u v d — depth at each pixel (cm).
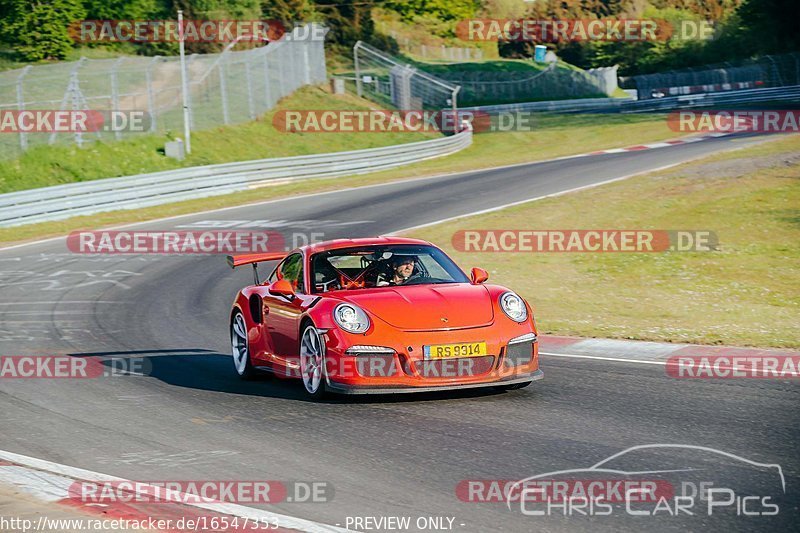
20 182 9725
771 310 4109
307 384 2552
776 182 7056
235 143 12450
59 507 1612
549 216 6844
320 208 8194
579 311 4197
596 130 14862
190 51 17425
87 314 4466
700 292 4569
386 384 2325
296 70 15312
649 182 7838
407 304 2442
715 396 2350
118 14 17212
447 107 18950
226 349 3631
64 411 2508
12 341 3803
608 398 2372
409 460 1847
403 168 11838
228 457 1945
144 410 2491
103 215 8369
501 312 2452
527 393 2472
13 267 5991
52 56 15312
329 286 2677
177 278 5491
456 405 2348
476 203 7825
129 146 11150
